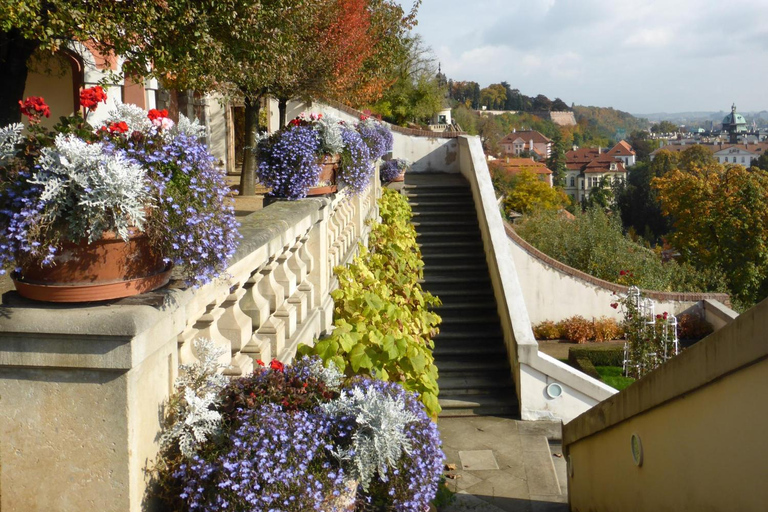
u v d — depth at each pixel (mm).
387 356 5656
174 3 6645
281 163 6473
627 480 5270
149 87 13266
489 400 9672
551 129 174625
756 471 3283
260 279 4559
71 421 2623
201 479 2795
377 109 25703
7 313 2543
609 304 16422
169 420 2943
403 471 3365
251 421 2971
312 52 12617
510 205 55812
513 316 10047
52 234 2541
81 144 2541
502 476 7812
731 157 153875
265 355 4309
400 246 10805
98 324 2504
